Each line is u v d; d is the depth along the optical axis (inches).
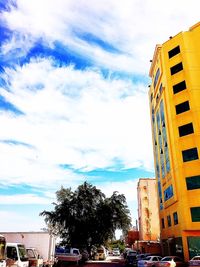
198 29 1486.2
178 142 1312.7
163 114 1533.0
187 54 1446.9
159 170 1659.7
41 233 879.1
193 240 1145.4
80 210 1739.7
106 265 1277.1
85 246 1754.4
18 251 675.4
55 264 989.2
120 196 1817.2
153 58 1759.4
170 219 1417.3
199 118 1286.9
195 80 1374.3
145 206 2979.8
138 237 3250.5
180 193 1237.7
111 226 1750.7
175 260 1000.9
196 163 1224.2
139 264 1042.7
